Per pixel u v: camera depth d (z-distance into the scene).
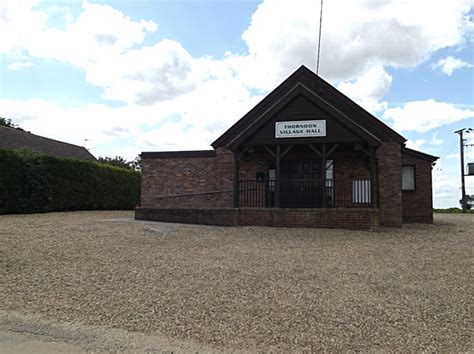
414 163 17.53
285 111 13.22
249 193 15.70
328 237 10.43
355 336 4.14
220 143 16.38
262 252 8.26
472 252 8.70
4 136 24.88
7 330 4.44
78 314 4.85
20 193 16.25
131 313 4.85
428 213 17.33
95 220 13.98
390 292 5.56
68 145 31.80
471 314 4.75
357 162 15.09
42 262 7.15
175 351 3.89
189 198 16.50
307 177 15.62
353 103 15.16
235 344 4.01
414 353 3.79
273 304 5.06
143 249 8.44
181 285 5.86
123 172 24.09
